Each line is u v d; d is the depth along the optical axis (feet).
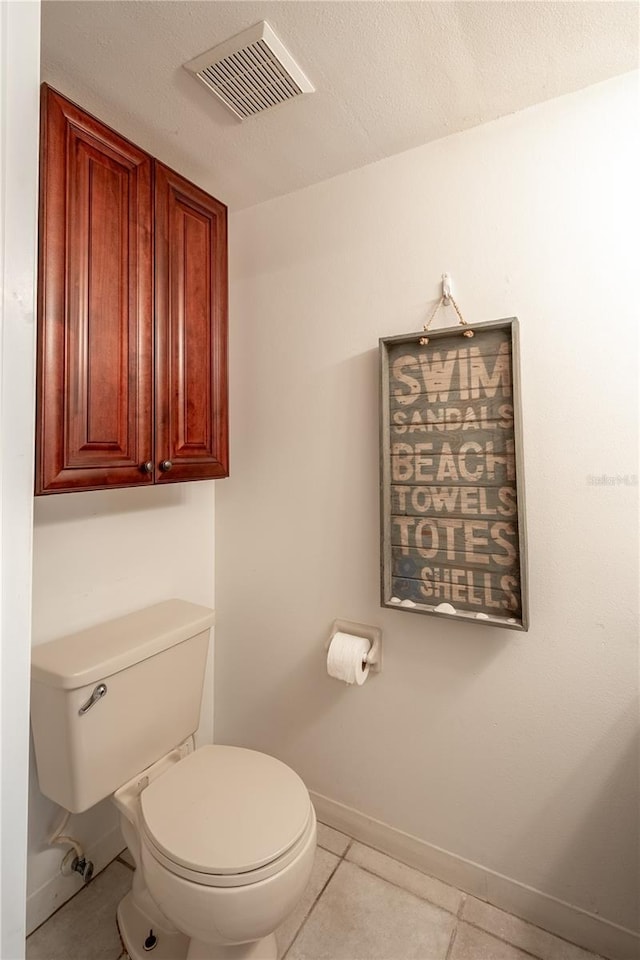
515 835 4.42
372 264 5.02
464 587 4.43
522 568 4.08
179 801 3.84
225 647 6.21
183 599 5.80
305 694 5.58
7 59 1.67
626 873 4.00
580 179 4.05
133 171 4.02
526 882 4.38
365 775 5.20
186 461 4.55
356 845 5.19
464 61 3.71
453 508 4.49
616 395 3.95
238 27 3.40
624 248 3.91
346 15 3.31
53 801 4.18
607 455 3.99
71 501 4.56
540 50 3.61
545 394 4.20
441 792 4.76
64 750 3.88
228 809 3.77
